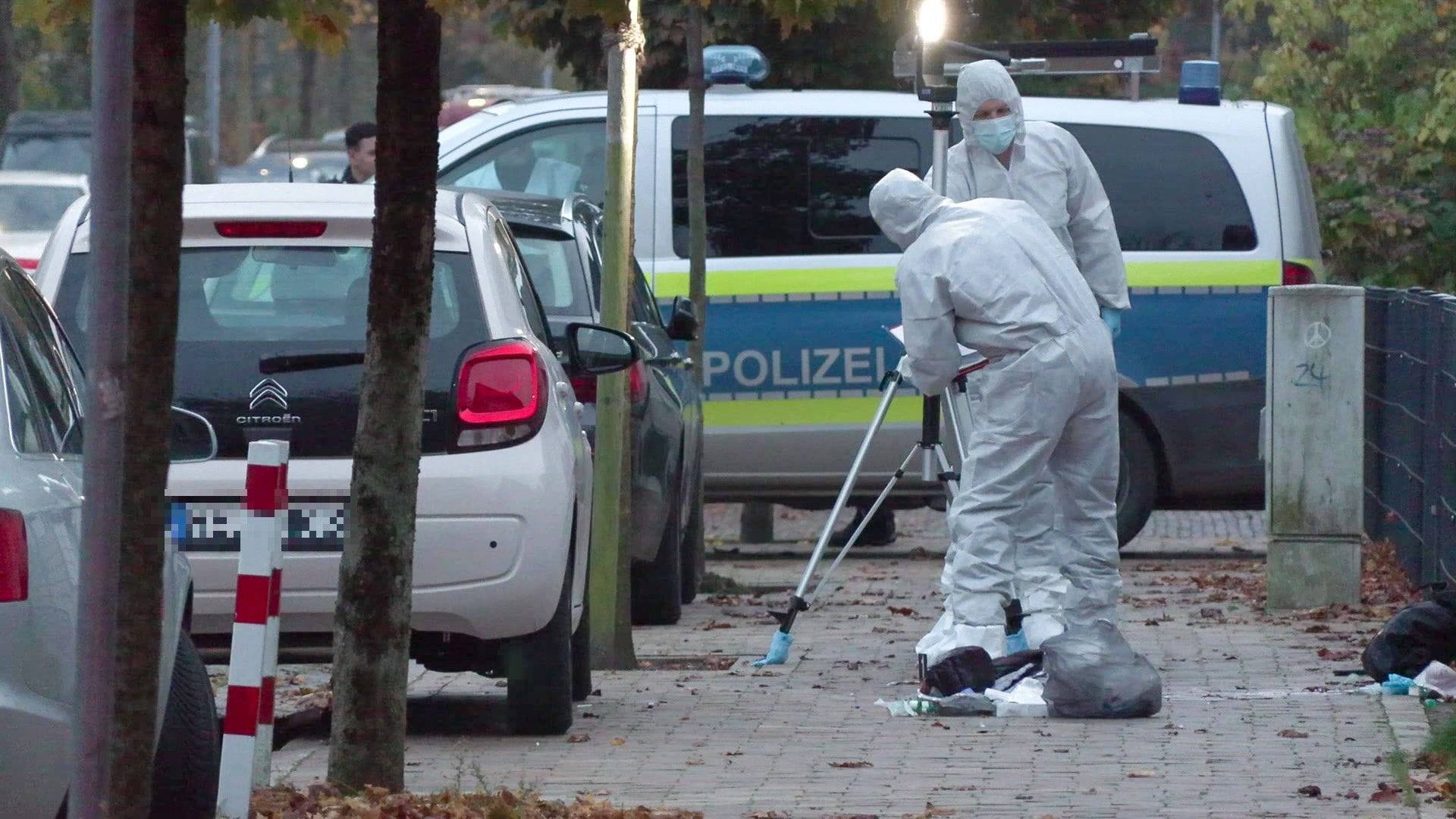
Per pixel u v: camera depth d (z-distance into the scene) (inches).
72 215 1109.7
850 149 1851.6
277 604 812.0
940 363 1135.6
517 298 1058.1
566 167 1856.5
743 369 1830.7
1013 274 1127.0
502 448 995.9
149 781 608.4
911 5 1152.8
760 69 1871.3
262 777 860.0
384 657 851.4
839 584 1769.2
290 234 1035.9
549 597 1000.9
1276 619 1455.5
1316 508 1486.2
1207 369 1812.3
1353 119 2427.4
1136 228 1829.5
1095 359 1136.8
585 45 2158.0
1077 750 1004.6
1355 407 1478.8
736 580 1815.9
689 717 1109.1
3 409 664.4
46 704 625.3
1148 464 1819.6
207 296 1023.6
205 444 821.9
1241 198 1828.2
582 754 1006.4
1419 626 1171.9
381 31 806.5
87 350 491.2
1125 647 1109.7
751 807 880.9
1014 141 1237.7
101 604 490.0
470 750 1016.2
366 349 842.2
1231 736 1031.6
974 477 1149.7
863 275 1834.4
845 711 1124.5
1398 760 930.7
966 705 1109.7
